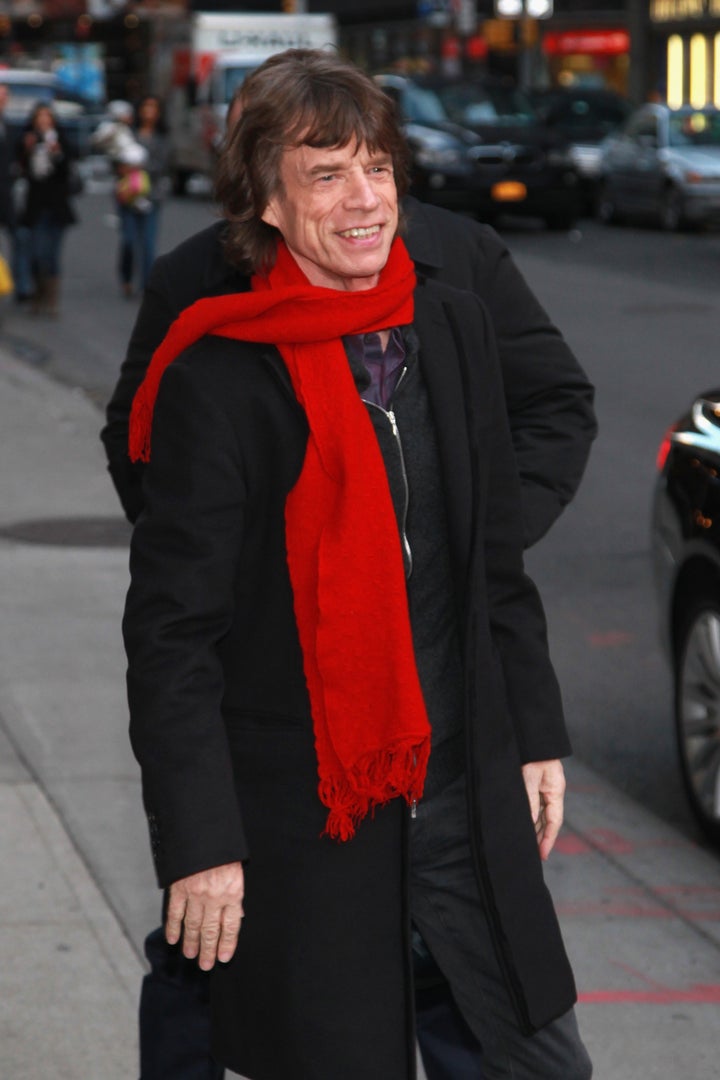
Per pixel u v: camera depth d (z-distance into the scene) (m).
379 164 3.26
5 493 11.57
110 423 4.36
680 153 31.67
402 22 57.72
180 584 3.10
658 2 48.78
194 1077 3.86
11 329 19.92
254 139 3.23
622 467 12.80
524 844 3.31
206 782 3.06
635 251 28.52
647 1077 4.61
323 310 3.13
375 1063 3.22
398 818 3.22
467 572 3.25
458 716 3.32
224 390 3.14
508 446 3.41
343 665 3.10
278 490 3.16
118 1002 4.93
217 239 4.11
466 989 3.39
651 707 7.86
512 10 49.94
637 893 5.82
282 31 39.78
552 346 4.24
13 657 8.02
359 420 3.12
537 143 31.03
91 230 32.34
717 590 6.28
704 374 16.69
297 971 3.21
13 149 21.62
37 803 6.34
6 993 4.96
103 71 72.25
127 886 5.68
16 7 80.69
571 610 9.36
